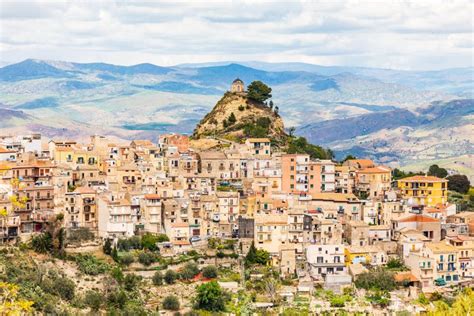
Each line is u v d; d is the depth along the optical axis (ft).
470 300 629.92
